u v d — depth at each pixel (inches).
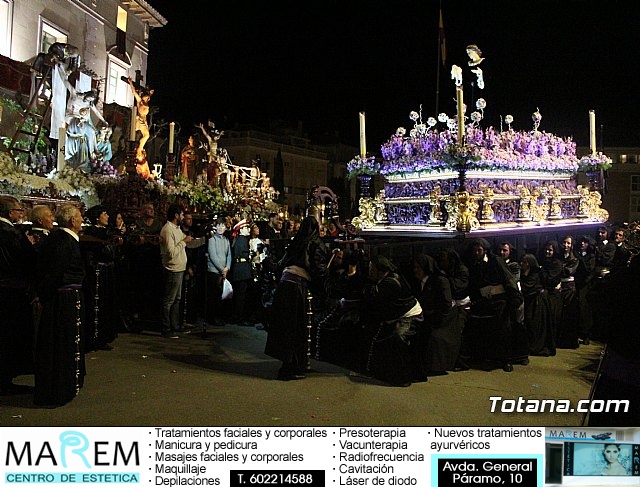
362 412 227.9
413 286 302.2
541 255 368.8
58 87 625.9
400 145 439.2
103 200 553.0
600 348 368.8
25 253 239.5
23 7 745.6
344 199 1673.2
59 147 573.3
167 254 359.9
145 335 367.9
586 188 502.3
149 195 562.6
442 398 250.7
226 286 386.0
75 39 864.9
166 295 362.0
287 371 271.6
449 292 288.4
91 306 311.3
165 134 1040.8
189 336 368.5
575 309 366.6
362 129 478.3
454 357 291.3
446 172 396.5
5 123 610.5
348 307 302.5
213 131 788.0
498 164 386.9
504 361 303.1
